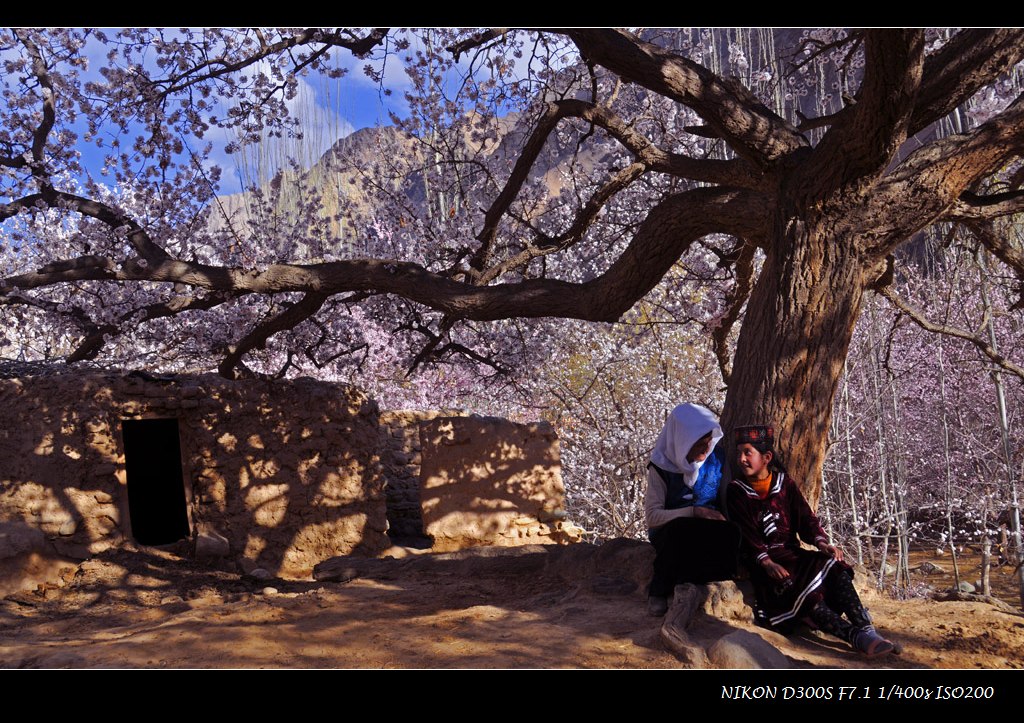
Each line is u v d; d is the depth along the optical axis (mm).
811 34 11289
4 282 7527
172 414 9938
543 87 9703
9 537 8055
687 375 18344
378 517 11234
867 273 6289
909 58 5184
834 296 6156
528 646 4922
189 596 8156
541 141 8633
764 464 5383
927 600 6375
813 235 6184
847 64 10352
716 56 20422
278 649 4902
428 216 11992
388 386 17859
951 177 6074
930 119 6531
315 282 8047
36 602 7648
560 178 13492
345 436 11070
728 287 11984
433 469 11594
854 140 5781
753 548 5211
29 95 8938
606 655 4754
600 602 5926
